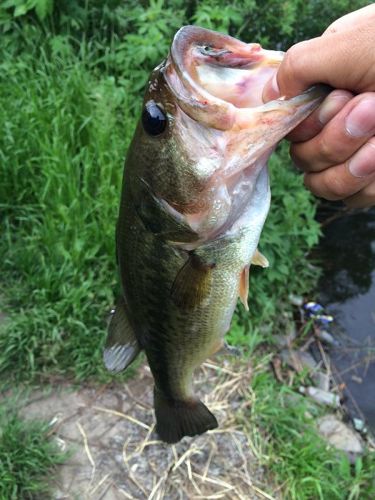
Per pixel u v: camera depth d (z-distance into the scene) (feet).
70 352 1.76
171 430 1.14
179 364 1.00
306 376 2.08
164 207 0.81
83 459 1.55
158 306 0.92
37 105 2.25
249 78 0.75
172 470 1.55
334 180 0.73
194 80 0.73
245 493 1.54
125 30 2.92
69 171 2.03
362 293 2.57
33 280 1.89
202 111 0.72
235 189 0.78
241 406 1.75
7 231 2.07
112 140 2.17
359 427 1.94
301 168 0.76
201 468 1.57
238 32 2.89
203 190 0.77
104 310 1.86
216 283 0.86
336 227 2.98
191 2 3.03
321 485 1.60
